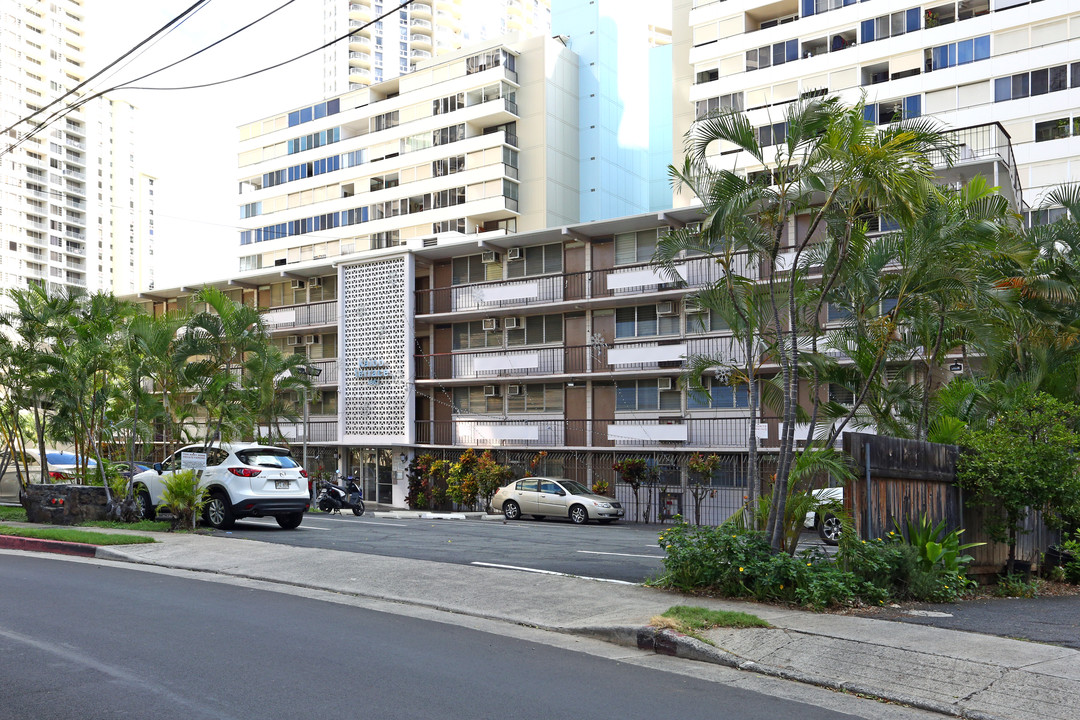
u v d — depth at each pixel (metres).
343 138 64.56
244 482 17.84
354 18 132.62
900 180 10.36
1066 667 7.05
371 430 39.84
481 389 38.66
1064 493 12.52
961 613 9.65
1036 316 17.97
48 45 132.38
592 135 60.88
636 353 33.31
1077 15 34.75
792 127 10.92
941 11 37.66
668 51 72.50
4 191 123.50
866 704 6.62
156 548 14.80
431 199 59.25
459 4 145.38
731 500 30.89
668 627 8.38
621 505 30.86
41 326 21.80
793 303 11.10
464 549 15.36
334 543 15.77
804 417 12.84
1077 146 34.44
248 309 26.53
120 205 141.25
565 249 36.50
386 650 7.90
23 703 6.14
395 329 39.41
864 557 10.23
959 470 12.61
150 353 19.28
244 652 7.71
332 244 63.84
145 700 6.23
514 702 6.34
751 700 6.61
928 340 16.61
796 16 41.84
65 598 10.33
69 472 26.31
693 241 12.39
